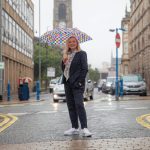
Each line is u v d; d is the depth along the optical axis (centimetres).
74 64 820
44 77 8256
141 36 6675
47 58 7525
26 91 2919
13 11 4572
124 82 3500
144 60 6375
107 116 1253
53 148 677
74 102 841
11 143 755
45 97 3719
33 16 6700
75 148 670
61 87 2584
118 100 2512
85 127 816
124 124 1018
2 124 1083
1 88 2809
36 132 904
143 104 1895
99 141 738
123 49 9369
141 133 845
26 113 1462
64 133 841
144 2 6291
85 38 1014
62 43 1027
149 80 5925
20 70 5281
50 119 1197
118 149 650
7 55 4206
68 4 16788
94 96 3575
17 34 4938
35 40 8694
